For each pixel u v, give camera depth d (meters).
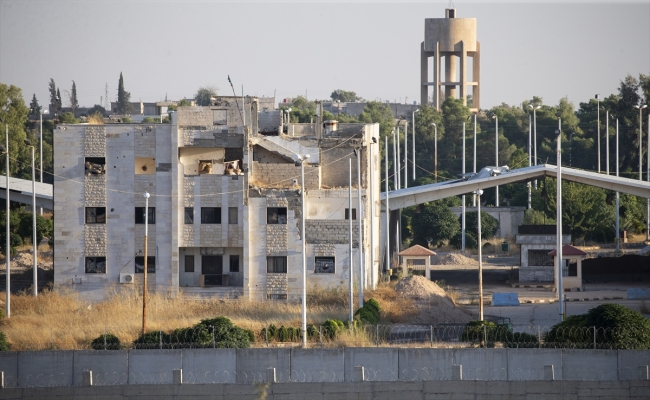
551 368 150.25
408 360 155.00
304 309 188.00
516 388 147.12
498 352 154.12
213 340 172.50
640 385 146.62
